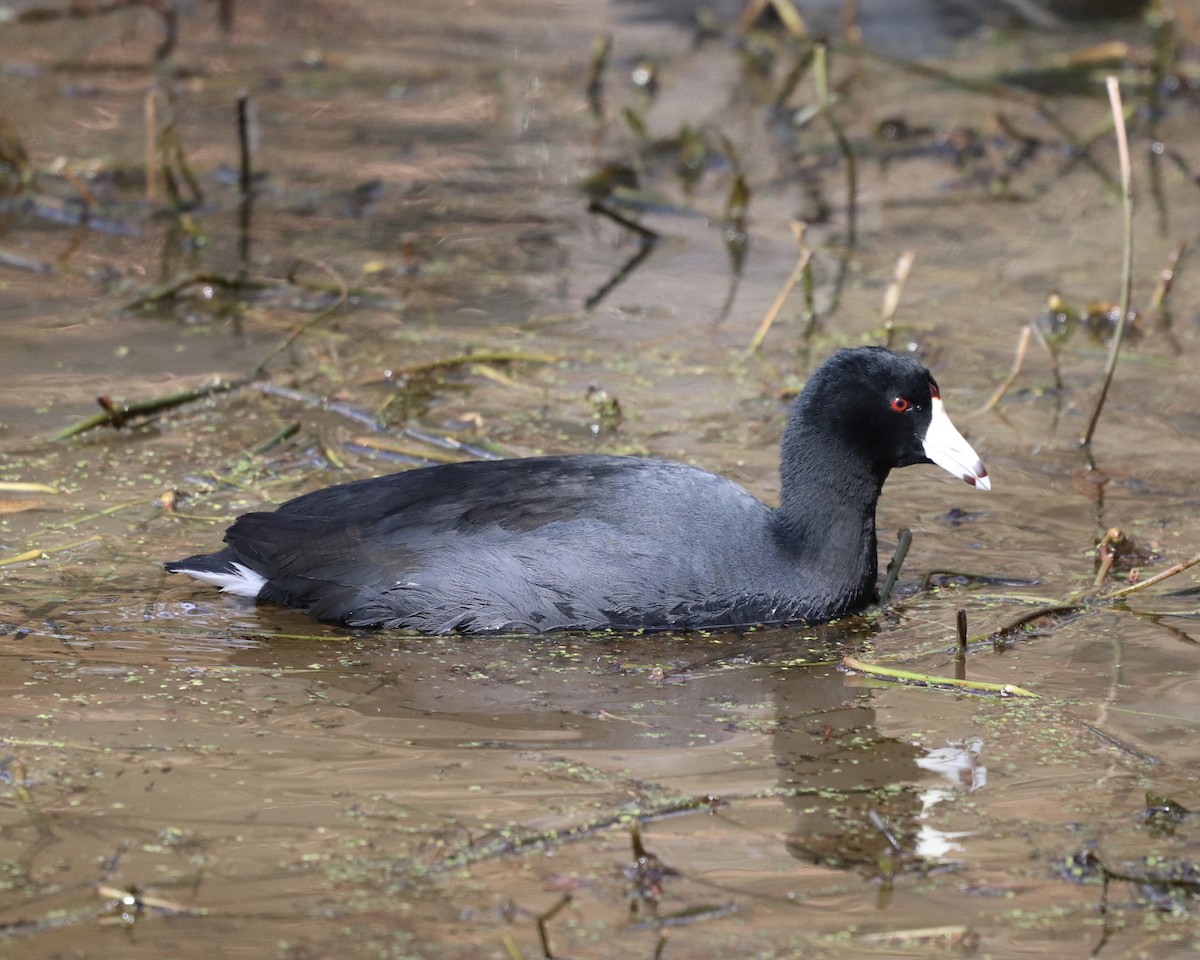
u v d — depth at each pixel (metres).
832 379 10.79
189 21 26.52
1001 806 8.38
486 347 15.65
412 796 8.32
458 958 7.00
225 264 17.50
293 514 10.88
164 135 18.88
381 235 18.62
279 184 19.95
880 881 7.68
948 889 7.63
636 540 10.43
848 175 20.11
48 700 9.30
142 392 14.21
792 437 10.90
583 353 15.52
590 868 7.72
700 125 22.28
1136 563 11.53
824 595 10.73
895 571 11.05
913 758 8.90
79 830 7.92
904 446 10.79
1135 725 9.29
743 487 12.23
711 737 9.12
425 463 12.99
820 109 20.55
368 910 7.33
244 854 7.74
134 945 7.03
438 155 21.28
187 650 10.05
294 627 10.47
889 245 18.56
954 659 10.19
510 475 10.84
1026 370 15.30
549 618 10.40
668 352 15.61
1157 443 13.70
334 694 9.52
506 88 23.86
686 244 18.62
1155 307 16.72
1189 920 7.41
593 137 21.97
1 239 17.91
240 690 9.53
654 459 11.04
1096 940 7.23
